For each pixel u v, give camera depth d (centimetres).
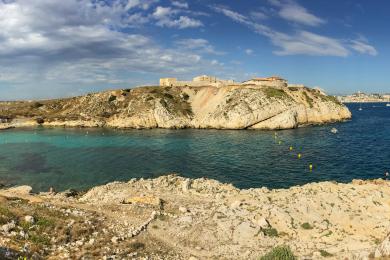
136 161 7406
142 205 3512
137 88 17450
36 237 2367
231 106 13550
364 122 14800
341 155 7512
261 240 2705
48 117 16200
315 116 14125
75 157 7944
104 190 4541
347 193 3469
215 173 6222
